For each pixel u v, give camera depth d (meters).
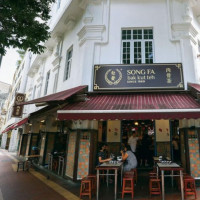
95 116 5.92
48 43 14.65
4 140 31.25
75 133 8.12
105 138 10.19
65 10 11.07
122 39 9.43
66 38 12.61
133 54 9.18
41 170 10.80
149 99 7.18
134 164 7.69
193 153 7.07
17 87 28.72
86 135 7.90
